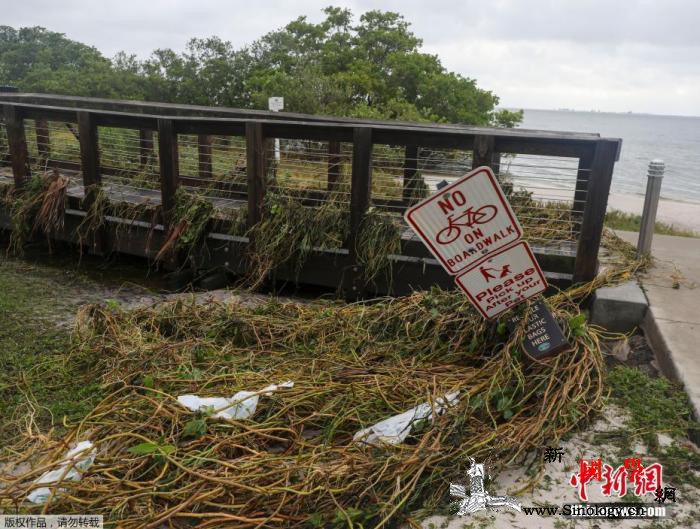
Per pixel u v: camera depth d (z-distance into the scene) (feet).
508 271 12.18
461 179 11.55
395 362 13.60
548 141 16.71
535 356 12.16
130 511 8.95
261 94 62.75
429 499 9.46
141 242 21.91
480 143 17.02
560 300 16.89
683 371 12.70
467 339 13.84
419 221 11.95
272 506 9.00
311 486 9.12
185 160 26.30
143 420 10.91
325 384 12.03
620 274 18.06
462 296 14.76
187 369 12.74
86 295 19.67
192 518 9.07
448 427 10.47
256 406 11.09
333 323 15.47
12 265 22.68
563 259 17.88
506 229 11.87
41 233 24.09
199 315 16.26
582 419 11.47
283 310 16.66
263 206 19.69
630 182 89.30
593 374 12.66
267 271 19.38
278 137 19.10
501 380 11.69
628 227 30.60
